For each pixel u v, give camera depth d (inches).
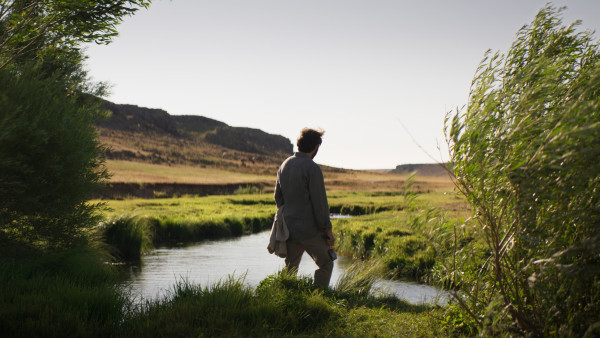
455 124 138.8
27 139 243.6
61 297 182.4
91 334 152.2
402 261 416.8
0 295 180.5
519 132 124.2
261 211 1168.8
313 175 208.8
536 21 152.3
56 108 276.2
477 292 145.8
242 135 7209.6
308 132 219.6
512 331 129.3
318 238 213.2
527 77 132.1
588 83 114.4
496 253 130.3
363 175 5664.4
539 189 114.3
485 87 140.6
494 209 134.9
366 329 165.2
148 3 312.8
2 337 143.1
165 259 472.1
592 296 119.4
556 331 122.6
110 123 5022.1
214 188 2514.8
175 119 6835.6
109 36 330.0
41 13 314.0
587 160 110.0
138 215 616.4
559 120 120.3
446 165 139.7
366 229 648.4
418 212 150.2
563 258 115.4
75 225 290.7
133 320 167.8
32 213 265.9
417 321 172.9
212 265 429.4
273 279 214.2
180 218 768.9
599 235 109.0
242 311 172.4
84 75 374.0
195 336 149.8
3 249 260.7
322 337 155.1
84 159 284.8
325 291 213.8
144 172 2751.0
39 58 335.6
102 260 312.8
